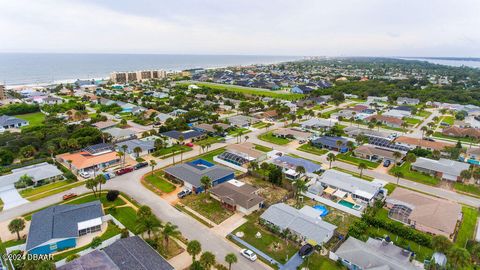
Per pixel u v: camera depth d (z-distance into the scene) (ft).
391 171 305.53
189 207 226.58
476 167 310.65
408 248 179.73
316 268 163.02
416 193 242.17
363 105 622.13
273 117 529.86
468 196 255.29
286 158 317.63
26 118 508.12
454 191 264.31
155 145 345.51
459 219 214.90
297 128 454.81
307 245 176.45
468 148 376.27
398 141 386.93
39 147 345.31
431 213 207.92
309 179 281.13
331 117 540.52
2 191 246.06
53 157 323.78
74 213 197.67
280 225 194.39
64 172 286.05
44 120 465.06
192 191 251.80
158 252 170.71
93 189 239.91
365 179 285.43
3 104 597.52
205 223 205.05
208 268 151.64
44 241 168.86
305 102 636.07
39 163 302.25
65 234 176.45
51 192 248.52
